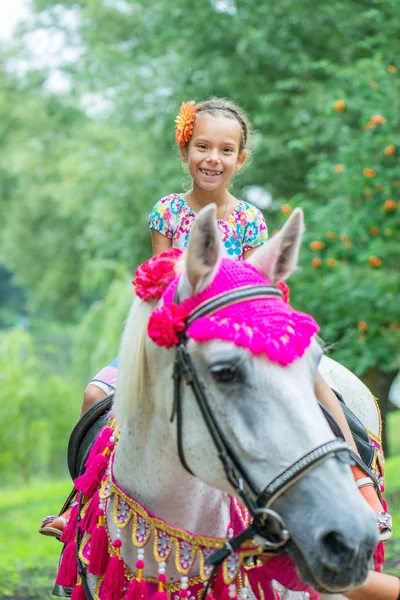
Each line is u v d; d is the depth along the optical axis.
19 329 16.28
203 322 2.33
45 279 25.69
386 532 3.00
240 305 2.36
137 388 2.56
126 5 16.11
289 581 2.46
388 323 9.59
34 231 25.81
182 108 3.28
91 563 2.70
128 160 13.30
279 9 11.58
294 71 11.52
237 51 11.98
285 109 12.02
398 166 8.48
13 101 25.44
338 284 8.82
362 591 2.66
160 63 12.75
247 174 12.40
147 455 2.61
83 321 15.51
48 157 22.81
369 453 3.38
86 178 15.71
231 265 2.46
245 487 2.31
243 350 2.27
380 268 8.91
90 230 14.05
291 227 2.48
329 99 9.81
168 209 3.31
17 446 15.54
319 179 9.45
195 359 2.36
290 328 2.30
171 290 2.52
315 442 2.22
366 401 3.82
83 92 14.97
